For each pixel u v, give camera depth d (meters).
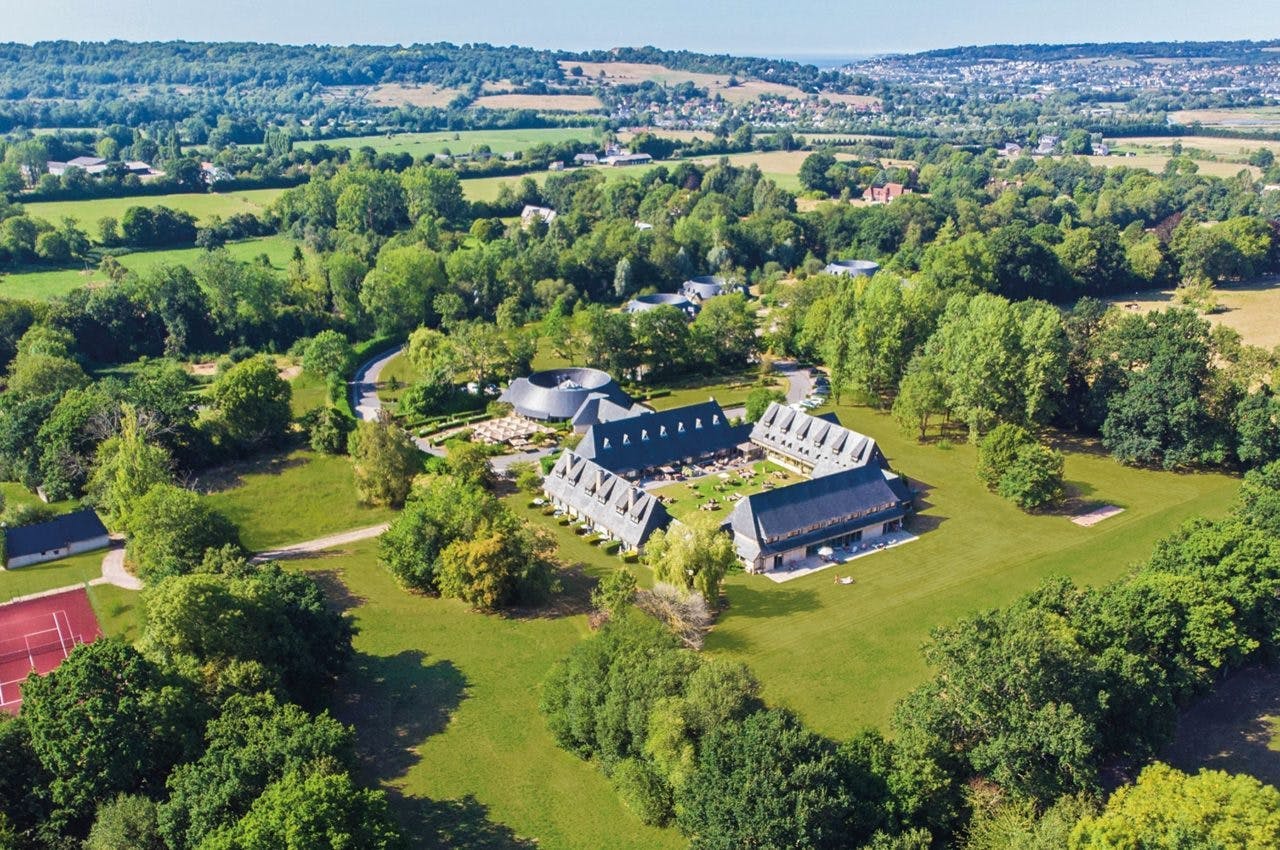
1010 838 72.38
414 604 121.06
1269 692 101.06
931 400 171.50
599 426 157.12
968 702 80.75
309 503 152.75
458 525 121.31
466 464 150.88
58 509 146.62
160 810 73.06
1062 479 154.25
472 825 83.31
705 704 82.25
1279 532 116.19
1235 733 94.81
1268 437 155.25
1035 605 99.06
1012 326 167.25
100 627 115.12
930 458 169.00
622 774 85.00
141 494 131.25
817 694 101.25
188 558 113.69
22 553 130.50
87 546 135.12
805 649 109.88
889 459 168.38
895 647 110.19
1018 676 78.88
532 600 120.50
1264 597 101.75
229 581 100.75
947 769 80.81
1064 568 128.88
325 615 101.06
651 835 82.06
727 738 79.06
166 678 83.69
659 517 132.38
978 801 77.44
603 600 111.06
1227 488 155.38
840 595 122.44
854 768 78.56
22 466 153.50
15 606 119.81
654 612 109.81
